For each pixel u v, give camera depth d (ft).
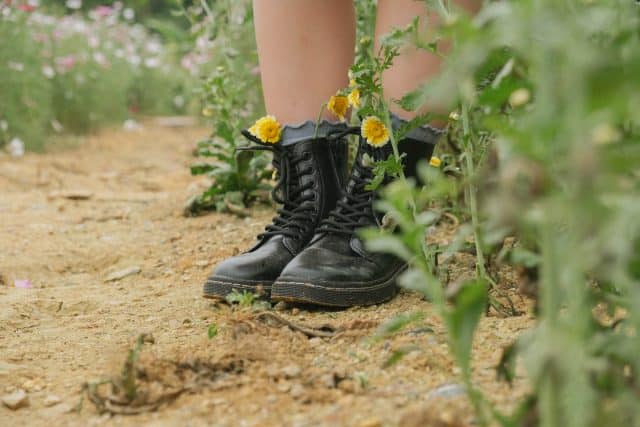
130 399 4.69
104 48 27.96
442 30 2.84
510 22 2.77
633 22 3.49
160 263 9.43
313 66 7.07
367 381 4.69
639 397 3.35
